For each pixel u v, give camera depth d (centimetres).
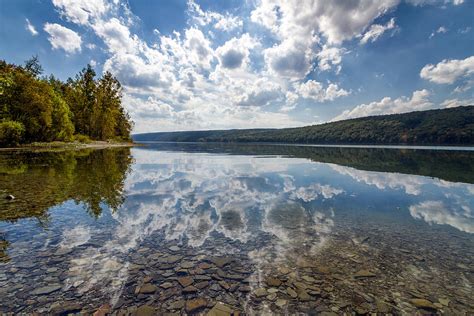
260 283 476
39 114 4600
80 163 2400
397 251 624
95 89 6944
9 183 1355
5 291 430
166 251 605
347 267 542
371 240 695
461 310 404
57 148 4550
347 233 747
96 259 555
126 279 478
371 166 2583
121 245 632
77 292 433
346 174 2006
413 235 736
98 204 991
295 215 923
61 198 1065
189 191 1297
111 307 396
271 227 790
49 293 428
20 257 555
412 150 5609
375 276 506
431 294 448
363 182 1648
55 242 640
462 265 554
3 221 785
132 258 564
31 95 4456
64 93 7138
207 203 1066
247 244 657
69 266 521
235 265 544
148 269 518
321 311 399
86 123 7069
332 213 954
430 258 587
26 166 2044
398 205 1080
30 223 771
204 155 4259
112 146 6550
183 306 404
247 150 6269
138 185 1423
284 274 510
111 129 7562
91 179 1546
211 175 1886
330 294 445
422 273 520
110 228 746
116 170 2008
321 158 3625
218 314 386
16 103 4369
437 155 4047
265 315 387
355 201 1144
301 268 535
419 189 1437
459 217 916
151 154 4384
